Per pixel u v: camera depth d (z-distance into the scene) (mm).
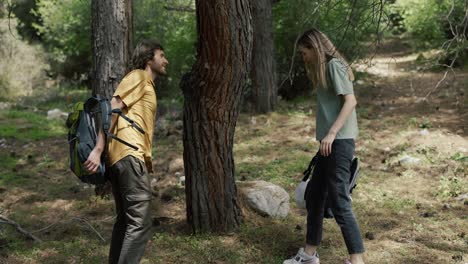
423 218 5031
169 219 5070
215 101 4379
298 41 3885
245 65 4359
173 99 13320
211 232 4590
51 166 7480
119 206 3770
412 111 9875
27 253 4371
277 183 6250
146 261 4141
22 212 5547
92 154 3455
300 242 4492
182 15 13500
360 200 5566
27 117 11094
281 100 11812
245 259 4191
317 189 3949
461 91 10984
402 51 18500
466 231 4695
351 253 3832
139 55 3830
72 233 4867
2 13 15453
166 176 6750
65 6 16953
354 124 3838
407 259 4160
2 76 15102
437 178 6184
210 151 4477
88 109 3592
